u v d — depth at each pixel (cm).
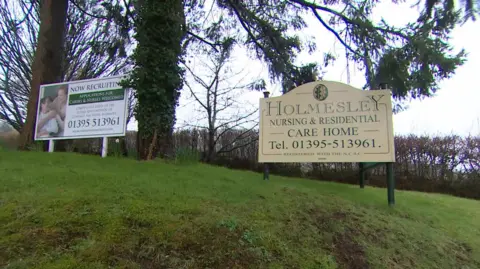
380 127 654
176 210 411
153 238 344
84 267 291
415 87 817
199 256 334
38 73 916
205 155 1482
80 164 650
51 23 964
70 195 427
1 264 287
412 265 415
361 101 672
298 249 384
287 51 1155
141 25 797
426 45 777
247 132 1484
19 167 570
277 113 713
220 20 1236
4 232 331
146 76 768
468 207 739
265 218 439
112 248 321
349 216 499
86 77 1691
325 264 367
